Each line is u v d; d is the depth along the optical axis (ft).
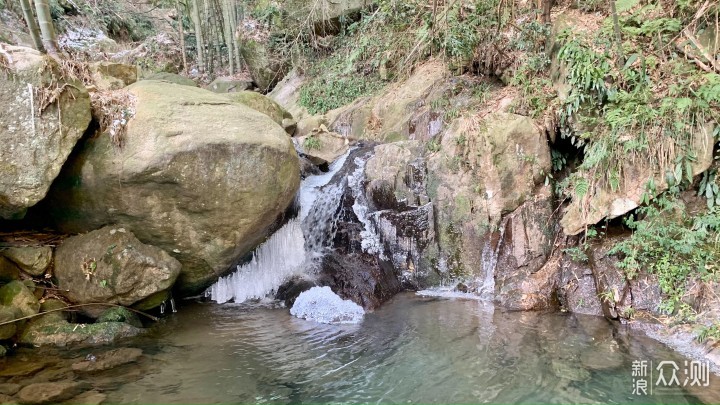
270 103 26.09
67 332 14.15
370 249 20.67
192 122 15.94
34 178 13.75
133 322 15.57
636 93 15.84
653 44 16.80
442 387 11.32
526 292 16.94
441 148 20.35
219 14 48.73
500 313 16.29
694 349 12.60
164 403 10.69
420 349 13.56
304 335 15.03
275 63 43.16
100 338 14.34
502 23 23.45
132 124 15.52
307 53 39.83
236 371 12.46
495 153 18.56
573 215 16.88
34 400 10.62
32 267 15.12
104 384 11.60
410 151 21.71
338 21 37.01
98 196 15.48
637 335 13.82
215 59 50.39
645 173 15.38
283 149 16.83
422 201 20.51
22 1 15.23
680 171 14.46
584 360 12.41
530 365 12.25
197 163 15.34
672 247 14.62
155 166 14.85
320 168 25.04
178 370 12.50
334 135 27.04
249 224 16.99
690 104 14.14
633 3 16.94
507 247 18.12
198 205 15.93
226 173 15.84
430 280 19.65
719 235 14.14
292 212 20.68
